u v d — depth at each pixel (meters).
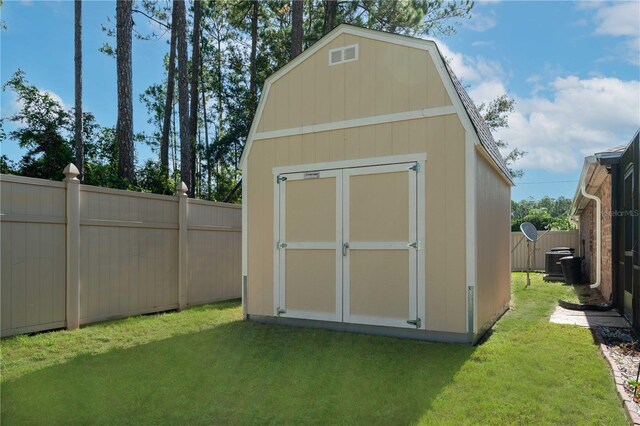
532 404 3.18
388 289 5.34
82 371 4.06
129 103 9.53
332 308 5.70
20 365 4.22
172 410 3.21
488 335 5.36
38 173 12.13
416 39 5.32
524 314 6.89
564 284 11.41
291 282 6.04
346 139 5.73
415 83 5.32
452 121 5.07
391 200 5.38
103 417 3.10
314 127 5.97
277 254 6.16
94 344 5.00
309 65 6.07
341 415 3.10
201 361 4.38
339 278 5.67
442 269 5.04
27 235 5.23
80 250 5.84
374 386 3.64
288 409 3.21
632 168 5.58
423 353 4.54
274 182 6.24
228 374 3.99
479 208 5.25
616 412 3.03
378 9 14.46
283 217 6.14
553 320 6.25
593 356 4.31
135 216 6.67
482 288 5.33
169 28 17.55
